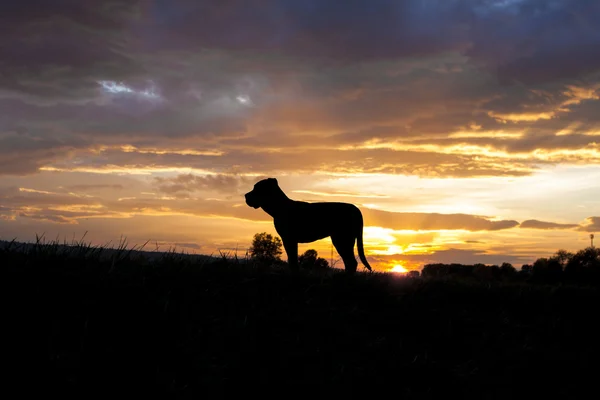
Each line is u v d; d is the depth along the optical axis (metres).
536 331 8.74
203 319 6.62
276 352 6.33
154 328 6.11
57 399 4.75
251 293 7.70
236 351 6.16
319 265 10.05
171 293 7.05
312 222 9.50
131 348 5.68
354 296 8.41
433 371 6.80
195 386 5.38
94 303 6.26
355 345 6.95
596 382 7.60
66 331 5.70
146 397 5.03
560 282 11.30
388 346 7.14
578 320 9.45
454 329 8.10
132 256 8.30
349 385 6.05
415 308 8.52
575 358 8.10
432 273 11.14
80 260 7.46
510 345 8.04
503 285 10.49
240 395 5.52
